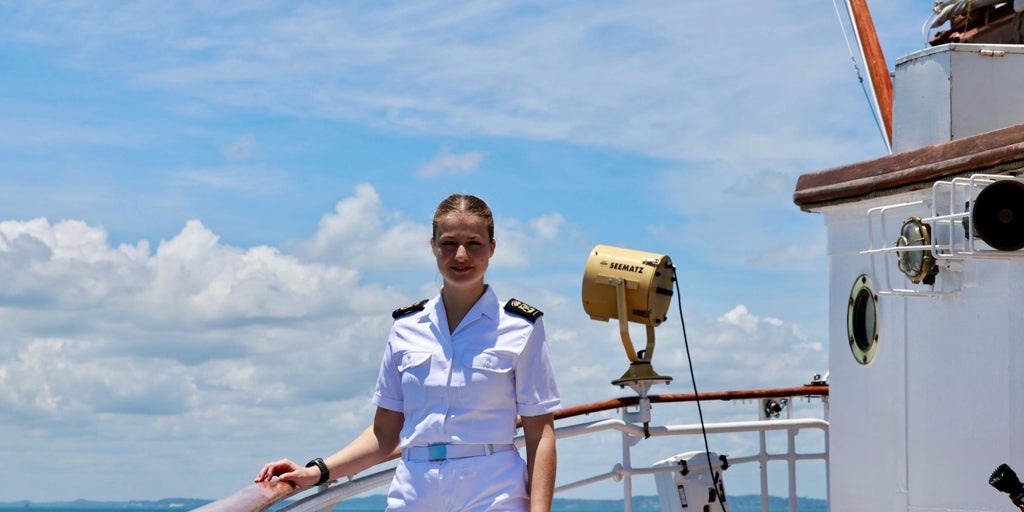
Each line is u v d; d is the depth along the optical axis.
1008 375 4.49
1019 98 5.15
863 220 5.50
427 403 3.76
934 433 4.93
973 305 4.67
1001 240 3.94
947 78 5.12
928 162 4.78
